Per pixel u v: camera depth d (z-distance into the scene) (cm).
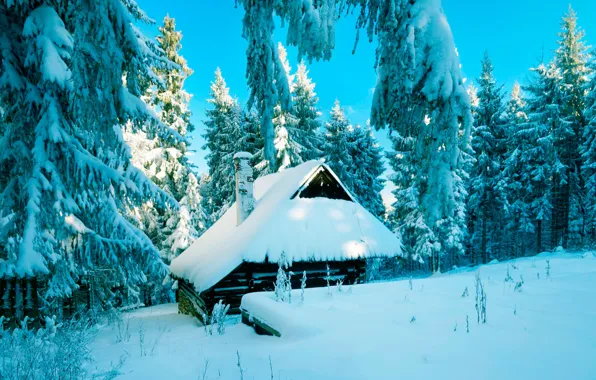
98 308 966
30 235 482
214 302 995
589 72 2427
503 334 282
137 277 711
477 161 2459
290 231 1071
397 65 401
